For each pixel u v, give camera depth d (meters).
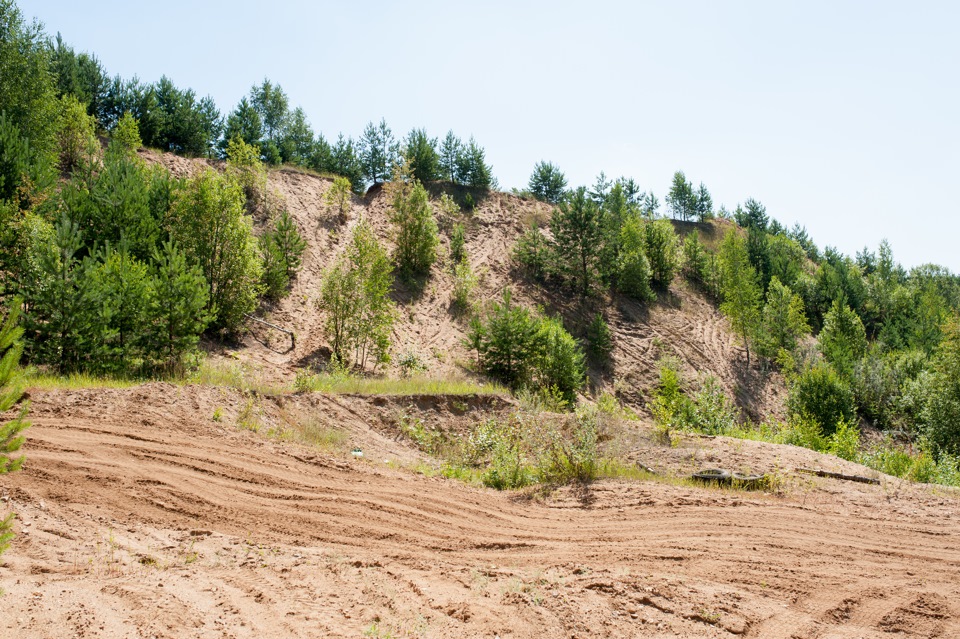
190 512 7.16
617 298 43.06
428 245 36.12
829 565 7.04
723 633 5.23
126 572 5.26
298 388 15.86
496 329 27.30
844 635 5.39
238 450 9.75
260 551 6.24
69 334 14.54
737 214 72.75
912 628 5.62
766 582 6.43
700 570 6.68
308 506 7.95
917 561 7.29
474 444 13.38
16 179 20.56
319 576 5.66
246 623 4.52
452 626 4.84
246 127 46.62
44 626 4.05
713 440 13.84
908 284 71.06
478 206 48.22
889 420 37.06
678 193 68.56
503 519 8.46
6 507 6.26
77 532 6.04
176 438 9.73
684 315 45.12
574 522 8.50
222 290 22.88
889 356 42.50
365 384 17.06
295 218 35.81
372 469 10.23
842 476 11.38
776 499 9.88
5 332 4.07
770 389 40.25
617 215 52.06
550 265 41.03
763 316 45.78
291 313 27.36
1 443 3.99
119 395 10.93
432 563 6.42
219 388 12.54
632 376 36.03
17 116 27.94
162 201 23.47
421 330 31.33
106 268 16.47
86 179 25.92
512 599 5.44
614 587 5.86
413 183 38.69
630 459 12.23
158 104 41.38
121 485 7.54
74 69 38.44
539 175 57.03
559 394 21.25
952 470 15.67
